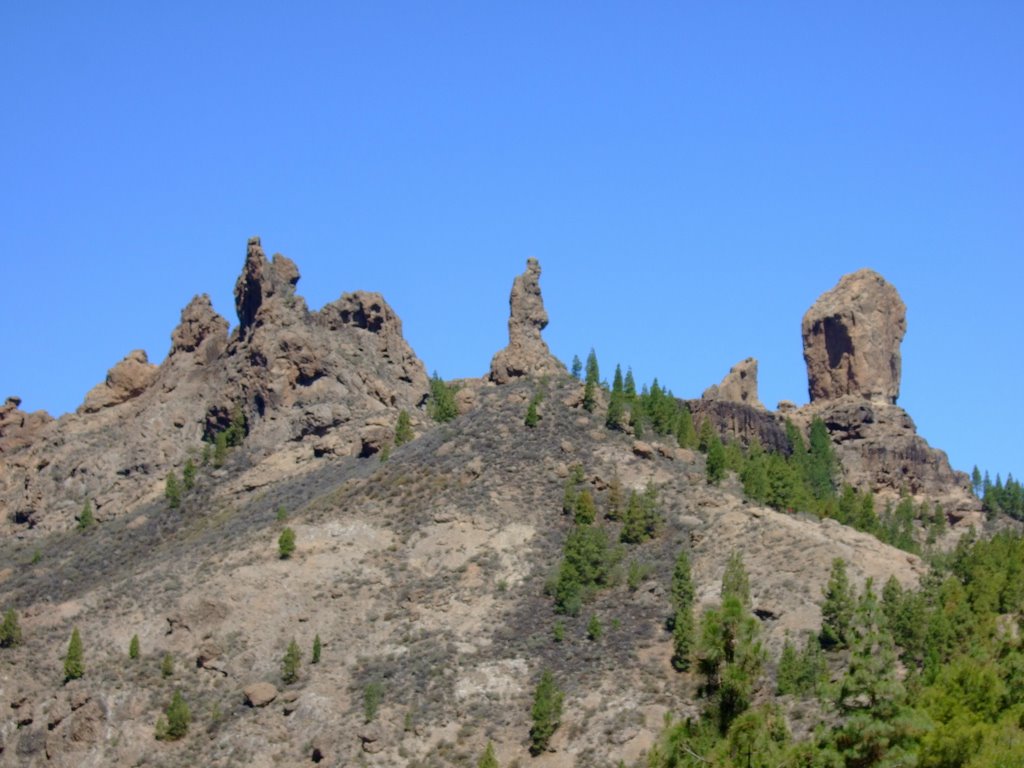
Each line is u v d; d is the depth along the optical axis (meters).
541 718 174.25
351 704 188.00
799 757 98.88
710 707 99.88
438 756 176.25
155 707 193.62
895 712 100.81
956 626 171.62
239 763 181.25
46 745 191.38
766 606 194.88
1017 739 103.19
